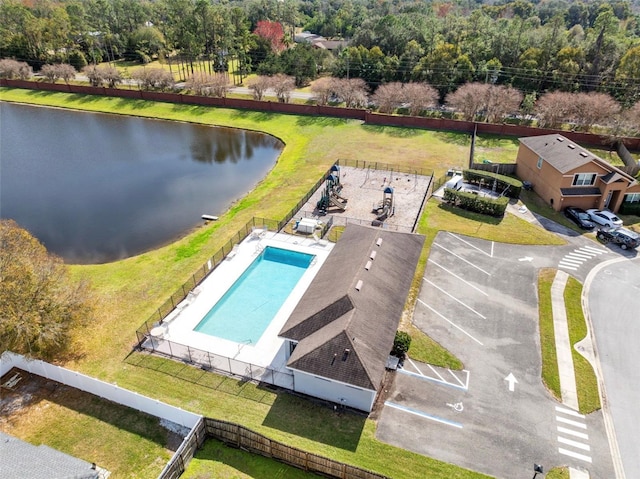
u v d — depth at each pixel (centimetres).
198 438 2191
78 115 8175
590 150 5956
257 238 4003
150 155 6369
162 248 3981
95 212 4750
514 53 8388
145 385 2572
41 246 3047
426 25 9888
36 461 1945
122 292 3366
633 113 6106
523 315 3088
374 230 3444
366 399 2347
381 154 5925
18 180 5556
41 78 10006
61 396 2519
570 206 4459
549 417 2369
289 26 15275
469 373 2633
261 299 3312
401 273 3044
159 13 14962
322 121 7306
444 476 2073
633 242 3800
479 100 6731
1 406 2455
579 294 3297
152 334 2930
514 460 2152
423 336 2898
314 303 2759
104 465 2147
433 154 5891
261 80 7956
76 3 13975
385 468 2103
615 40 8081
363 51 8850
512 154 5862
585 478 2077
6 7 11425
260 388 2542
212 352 2798
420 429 2297
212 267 3616
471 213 4453
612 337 2905
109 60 11900
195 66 11362
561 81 7494
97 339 2916
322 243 3906
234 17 11512
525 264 3644
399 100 7188
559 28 9125
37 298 2605
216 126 7506
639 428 2317
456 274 3509
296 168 5597
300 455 2055
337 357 2339
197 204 4875
